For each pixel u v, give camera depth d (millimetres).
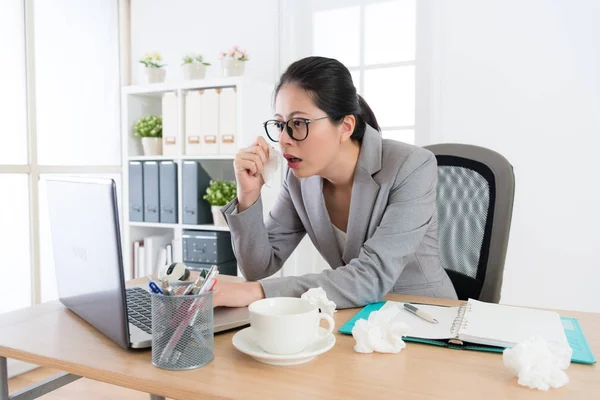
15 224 2521
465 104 2334
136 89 2824
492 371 688
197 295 697
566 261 2178
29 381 2346
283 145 1089
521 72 2221
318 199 1294
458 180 1430
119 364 710
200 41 2943
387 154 1224
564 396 605
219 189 2592
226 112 2523
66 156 2801
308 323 710
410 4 2457
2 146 2471
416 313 922
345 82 1106
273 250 1359
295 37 2715
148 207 2781
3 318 950
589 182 2127
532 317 891
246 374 673
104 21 3029
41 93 2658
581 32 2113
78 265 894
